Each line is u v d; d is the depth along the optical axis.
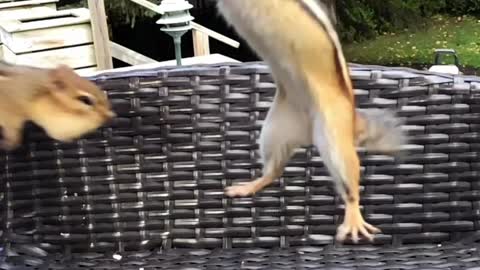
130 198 1.83
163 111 1.83
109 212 1.83
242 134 1.82
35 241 1.78
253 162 1.82
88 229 1.81
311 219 1.80
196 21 4.38
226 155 1.83
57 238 1.79
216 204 1.83
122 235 1.82
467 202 1.75
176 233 1.82
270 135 1.13
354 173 1.01
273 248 1.79
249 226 1.81
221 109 1.83
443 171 1.76
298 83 0.98
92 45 3.50
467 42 5.89
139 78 1.82
